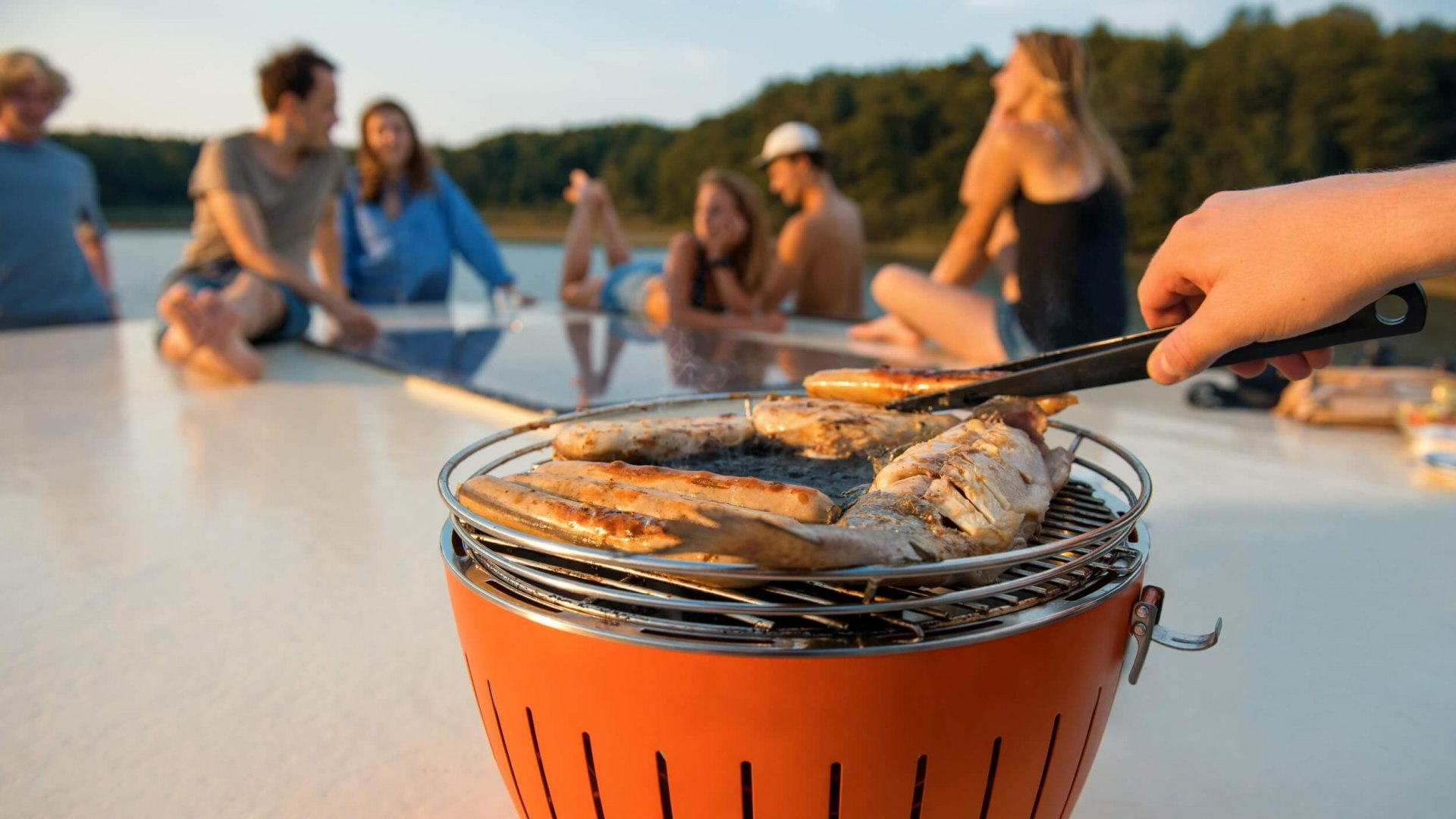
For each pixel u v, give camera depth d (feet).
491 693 2.67
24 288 17.97
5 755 3.63
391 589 5.35
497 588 2.60
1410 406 9.13
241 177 14.48
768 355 12.55
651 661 2.22
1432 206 2.25
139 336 16.26
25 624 4.88
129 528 6.42
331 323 17.08
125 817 3.22
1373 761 3.64
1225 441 8.88
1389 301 2.52
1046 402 3.54
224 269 14.76
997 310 12.21
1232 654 4.55
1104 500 3.42
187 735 3.78
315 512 6.75
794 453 3.82
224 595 5.27
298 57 14.82
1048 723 2.46
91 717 3.93
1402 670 4.38
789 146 18.28
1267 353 2.71
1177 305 3.06
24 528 6.44
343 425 9.46
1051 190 11.77
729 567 2.13
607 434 3.39
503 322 17.19
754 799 2.30
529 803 2.75
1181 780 3.54
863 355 12.57
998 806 2.48
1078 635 2.41
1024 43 12.34
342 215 19.63
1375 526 6.36
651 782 2.37
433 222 20.22
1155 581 5.39
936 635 2.22
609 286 19.29
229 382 11.83
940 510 2.53
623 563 2.20
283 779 3.46
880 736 2.21
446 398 10.52
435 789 3.39
